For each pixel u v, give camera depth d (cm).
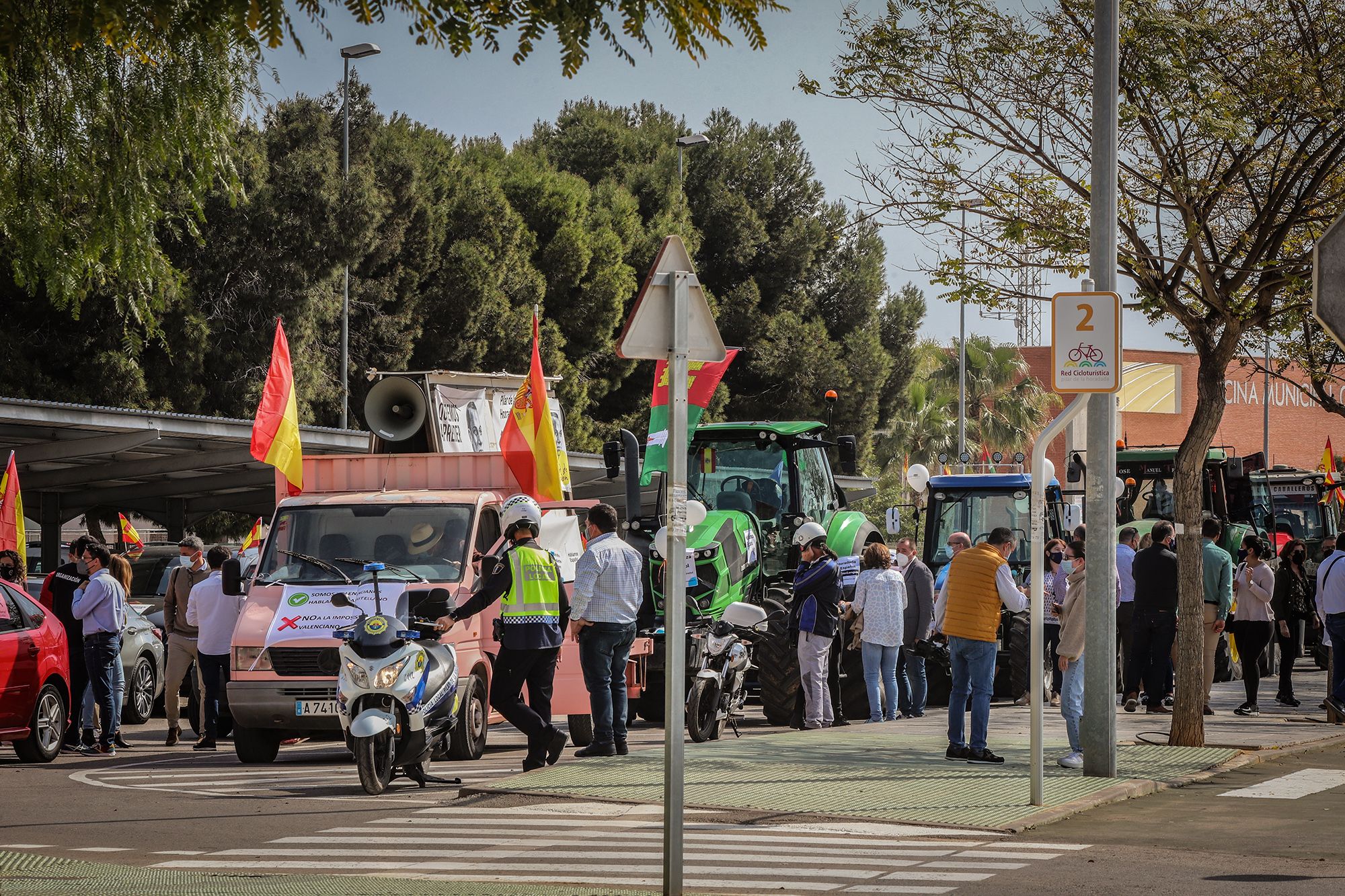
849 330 8862
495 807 1507
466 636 2000
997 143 2200
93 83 1652
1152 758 1888
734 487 2714
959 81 2172
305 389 5684
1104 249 1742
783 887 1117
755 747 1986
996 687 3027
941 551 3164
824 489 2884
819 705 2331
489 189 7262
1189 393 12088
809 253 8656
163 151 1709
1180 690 2033
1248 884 1120
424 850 1281
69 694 2116
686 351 1109
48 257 1733
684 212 8369
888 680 2525
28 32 1034
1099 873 1168
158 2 847
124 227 1739
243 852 1283
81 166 1673
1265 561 2664
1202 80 2048
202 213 1898
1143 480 3853
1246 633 2608
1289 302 2192
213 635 2191
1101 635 1738
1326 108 2050
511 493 2305
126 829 1417
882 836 1350
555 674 1995
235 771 1908
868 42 2191
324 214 5609
